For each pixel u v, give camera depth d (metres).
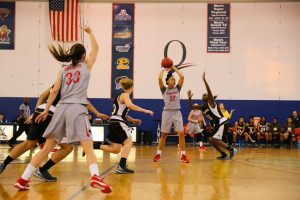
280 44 15.00
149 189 3.48
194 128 11.05
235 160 7.16
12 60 15.23
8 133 12.88
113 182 3.96
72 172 4.81
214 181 4.09
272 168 5.65
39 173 3.92
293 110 14.78
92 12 15.34
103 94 15.12
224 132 7.35
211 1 15.22
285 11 15.05
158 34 15.27
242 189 3.53
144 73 15.18
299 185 3.84
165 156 8.13
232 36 15.12
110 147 5.14
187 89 15.06
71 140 3.15
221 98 15.01
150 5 15.35
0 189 3.38
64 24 15.08
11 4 15.35
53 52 3.35
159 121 14.75
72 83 3.23
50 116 3.80
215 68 15.10
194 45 15.18
